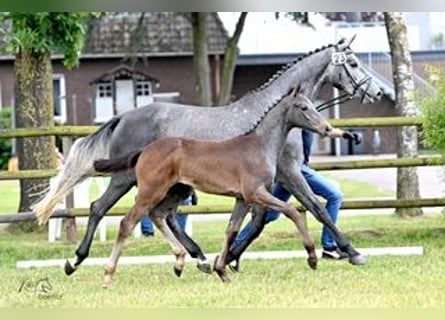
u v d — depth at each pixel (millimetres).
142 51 32906
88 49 33375
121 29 33719
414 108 13844
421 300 8227
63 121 34031
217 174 8867
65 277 9859
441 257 10516
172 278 9641
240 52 34188
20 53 13500
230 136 9570
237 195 8891
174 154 8898
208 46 33250
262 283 9156
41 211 9766
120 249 9102
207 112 9742
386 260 10367
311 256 9047
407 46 13969
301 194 9773
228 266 9883
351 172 25609
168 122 9688
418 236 12148
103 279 9602
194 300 8398
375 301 8203
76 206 12727
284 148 9656
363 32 32562
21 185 13508
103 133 9844
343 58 10055
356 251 9992
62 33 13023
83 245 9703
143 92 34312
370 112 31953
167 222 9688
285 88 9781
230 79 29281
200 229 13984
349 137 9062
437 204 11750
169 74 34281
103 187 13281
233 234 9109
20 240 12859
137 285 9266
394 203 11727
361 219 14492
